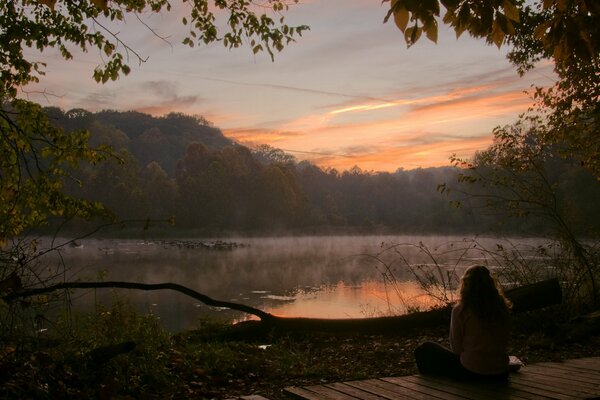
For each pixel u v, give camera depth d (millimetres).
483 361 5199
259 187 135625
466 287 5332
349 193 181250
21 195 9688
